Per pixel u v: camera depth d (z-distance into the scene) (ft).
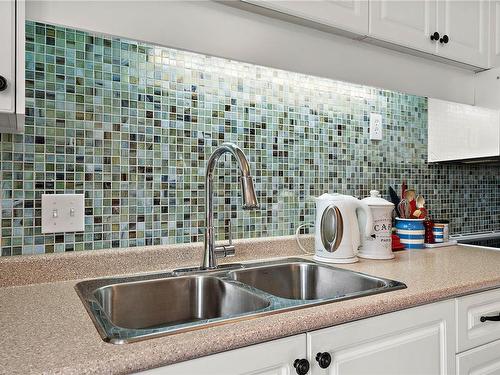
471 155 5.92
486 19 5.57
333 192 5.47
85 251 3.82
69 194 3.76
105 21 3.32
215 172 4.56
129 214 4.06
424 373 3.20
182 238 4.34
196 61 4.45
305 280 4.45
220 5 3.78
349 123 5.65
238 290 3.39
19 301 3.00
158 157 4.21
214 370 2.23
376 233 4.72
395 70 5.02
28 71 3.59
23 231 3.58
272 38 4.05
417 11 4.75
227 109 4.63
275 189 4.98
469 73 5.89
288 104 5.10
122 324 3.47
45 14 3.12
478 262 4.49
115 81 3.98
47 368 1.85
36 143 3.62
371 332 2.88
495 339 3.75
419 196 5.88
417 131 6.44
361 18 4.22
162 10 3.54
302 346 2.56
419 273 3.87
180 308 3.78
